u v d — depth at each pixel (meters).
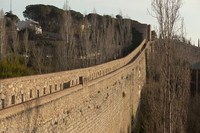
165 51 16.86
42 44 50.09
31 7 79.12
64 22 48.59
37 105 9.56
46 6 78.94
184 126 21.30
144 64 53.34
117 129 25.00
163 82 17.52
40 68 34.28
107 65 22.94
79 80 14.76
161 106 18.12
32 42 49.88
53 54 45.97
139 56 45.94
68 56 44.78
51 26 75.88
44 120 10.12
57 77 11.82
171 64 17.08
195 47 42.88
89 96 16.05
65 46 43.62
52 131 10.81
